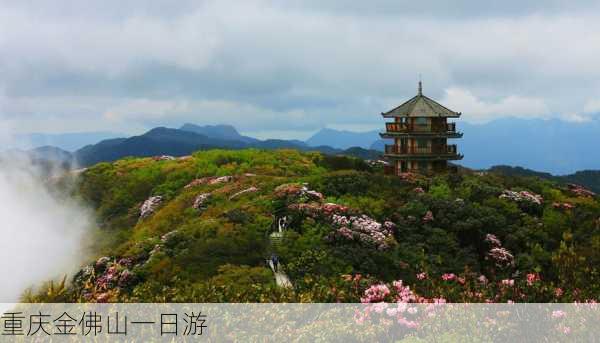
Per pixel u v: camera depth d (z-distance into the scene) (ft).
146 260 138.92
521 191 189.78
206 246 132.16
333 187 179.63
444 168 247.91
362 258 125.80
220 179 232.94
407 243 145.89
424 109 247.50
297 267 122.01
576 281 67.92
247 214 153.28
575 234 162.81
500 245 154.10
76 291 72.79
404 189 182.91
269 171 247.29
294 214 152.05
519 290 65.21
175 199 224.33
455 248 148.66
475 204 171.01
